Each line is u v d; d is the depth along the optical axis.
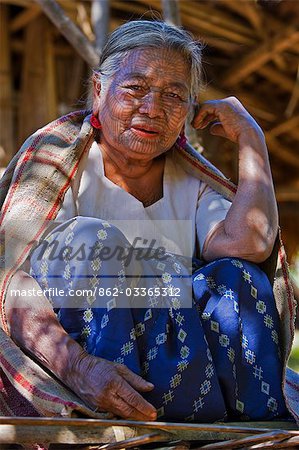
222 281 2.01
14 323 1.88
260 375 1.97
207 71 7.56
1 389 1.96
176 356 1.84
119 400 1.73
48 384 1.80
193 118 2.37
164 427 1.69
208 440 1.80
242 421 1.95
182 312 1.88
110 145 2.19
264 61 7.29
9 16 7.24
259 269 2.08
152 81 2.09
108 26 4.84
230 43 7.30
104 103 2.14
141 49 2.10
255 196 2.16
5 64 7.16
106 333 1.81
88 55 4.11
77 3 6.36
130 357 1.80
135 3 6.88
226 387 1.91
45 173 2.08
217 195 2.29
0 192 2.14
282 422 1.95
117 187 2.18
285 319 2.05
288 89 7.70
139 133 2.10
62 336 1.82
